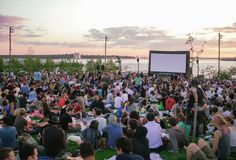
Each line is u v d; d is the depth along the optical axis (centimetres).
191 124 1209
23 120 1104
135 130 877
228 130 880
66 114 1245
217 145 847
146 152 816
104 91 2331
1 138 925
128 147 638
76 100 1590
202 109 1253
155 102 2184
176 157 1011
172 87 2484
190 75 4153
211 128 1294
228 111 1322
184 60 4366
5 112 1302
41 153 866
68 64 7162
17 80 2995
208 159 790
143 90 2370
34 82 2566
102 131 1106
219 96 2034
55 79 3116
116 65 5412
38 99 1841
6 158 544
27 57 6100
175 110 1407
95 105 1603
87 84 2669
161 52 4506
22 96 1753
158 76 4269
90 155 563
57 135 809
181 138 1059
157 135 1056
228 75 4591
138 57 5119
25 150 573
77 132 1251
